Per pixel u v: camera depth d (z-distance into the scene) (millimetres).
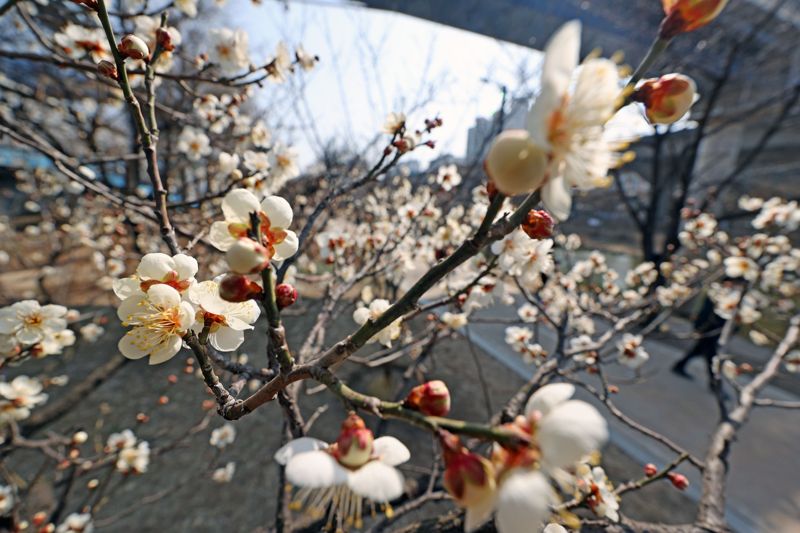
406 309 593
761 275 4047
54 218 6621
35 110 4898
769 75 9234
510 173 480
